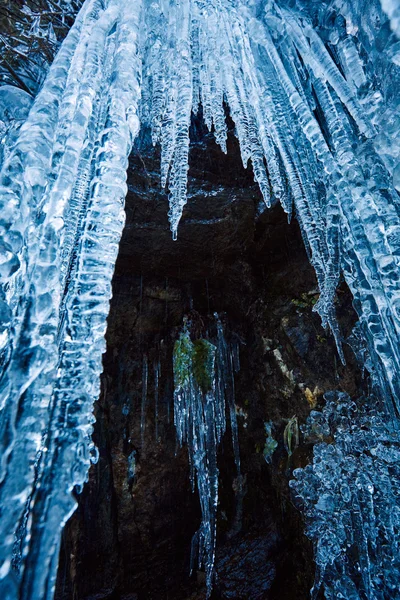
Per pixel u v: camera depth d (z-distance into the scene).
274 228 4.74
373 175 2.03
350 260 2.26
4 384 1.07
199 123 3.71
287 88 2.26
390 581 2.78
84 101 1.72
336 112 2.19
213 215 4.43
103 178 1.53
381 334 2.01
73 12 2.83
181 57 2.14
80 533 5.03
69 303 1.34
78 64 1.81
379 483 3.13
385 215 1.95
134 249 4.82
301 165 2.47
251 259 5.27
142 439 5.84
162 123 2.40
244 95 2.43
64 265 1.59
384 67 1.95
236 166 4.03
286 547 5.05
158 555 5.84
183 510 6.20
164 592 5.51
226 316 5.96
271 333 5.16
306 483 3.78
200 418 5.21
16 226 1.33
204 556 5.67
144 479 5.89
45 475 1.05
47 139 1.57
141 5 2.19
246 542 5.52
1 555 0.81
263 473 5.52
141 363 5.87
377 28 1.90
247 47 2.45
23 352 1.13
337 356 4.25
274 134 2.38
